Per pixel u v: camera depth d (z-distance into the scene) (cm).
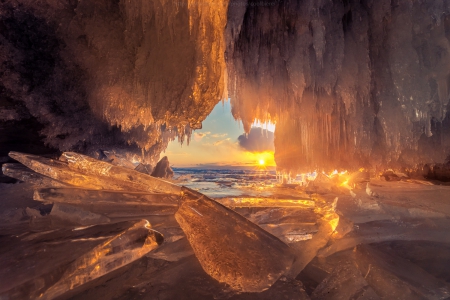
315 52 372
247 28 396
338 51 367
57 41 372
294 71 385
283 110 475
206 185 579
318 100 443
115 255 107
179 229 166
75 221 154
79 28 374
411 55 354
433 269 141
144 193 182
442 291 117
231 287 111
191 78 363
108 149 631
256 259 120
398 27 353
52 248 106
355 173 536
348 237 175
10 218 199
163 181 205
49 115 393
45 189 168
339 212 239
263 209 227
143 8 350
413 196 328
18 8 333
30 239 116
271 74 417
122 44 385
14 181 314
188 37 353
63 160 222
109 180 202
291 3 357
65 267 96
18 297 85
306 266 139
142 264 134
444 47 344
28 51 355
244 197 228
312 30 360
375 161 498
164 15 347
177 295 110
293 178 620
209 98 377
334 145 492
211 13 345
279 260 123
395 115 393
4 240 117
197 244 129
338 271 128
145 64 375
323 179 474
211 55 360
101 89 411
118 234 112
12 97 356
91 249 103
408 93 366
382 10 351
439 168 532
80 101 418
